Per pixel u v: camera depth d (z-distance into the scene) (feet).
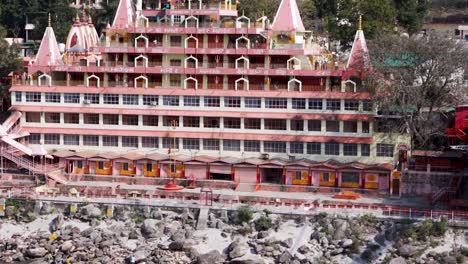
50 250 401.70
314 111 472.03
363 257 382.83
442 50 457.27
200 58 497.87
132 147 497.46
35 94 504.43
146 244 404.16
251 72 483.10
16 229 428.15
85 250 399.03
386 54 468.75
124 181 483.51
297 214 410.93
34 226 429.79
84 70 502.38
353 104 466.70
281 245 394.52
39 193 449.48
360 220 402.52
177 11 512.63
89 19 617.21
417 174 447.01
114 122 498.69
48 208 436.35
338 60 535.19
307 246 390.63
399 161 463.83
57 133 503.61
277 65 490.08
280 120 478.59
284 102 476.54
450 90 462.19
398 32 584.40
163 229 413.80
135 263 384.47
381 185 456.04
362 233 396.78
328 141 470.39
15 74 524.93
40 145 504.43
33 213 436.35
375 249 387.14
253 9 613.52
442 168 449.48
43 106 502.38
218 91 482.69
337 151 472.44
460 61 459.32
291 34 492.95
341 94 465.06
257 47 493.77
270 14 615.57
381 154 465.47
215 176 480.64
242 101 481.87
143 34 506.89
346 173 461.78
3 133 479.82
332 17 622.95
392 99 453.17
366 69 463.01
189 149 490.90
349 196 441.68
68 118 503.20
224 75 487.20
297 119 473.67
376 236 394.93
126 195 449.89
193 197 445.37
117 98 496.23
